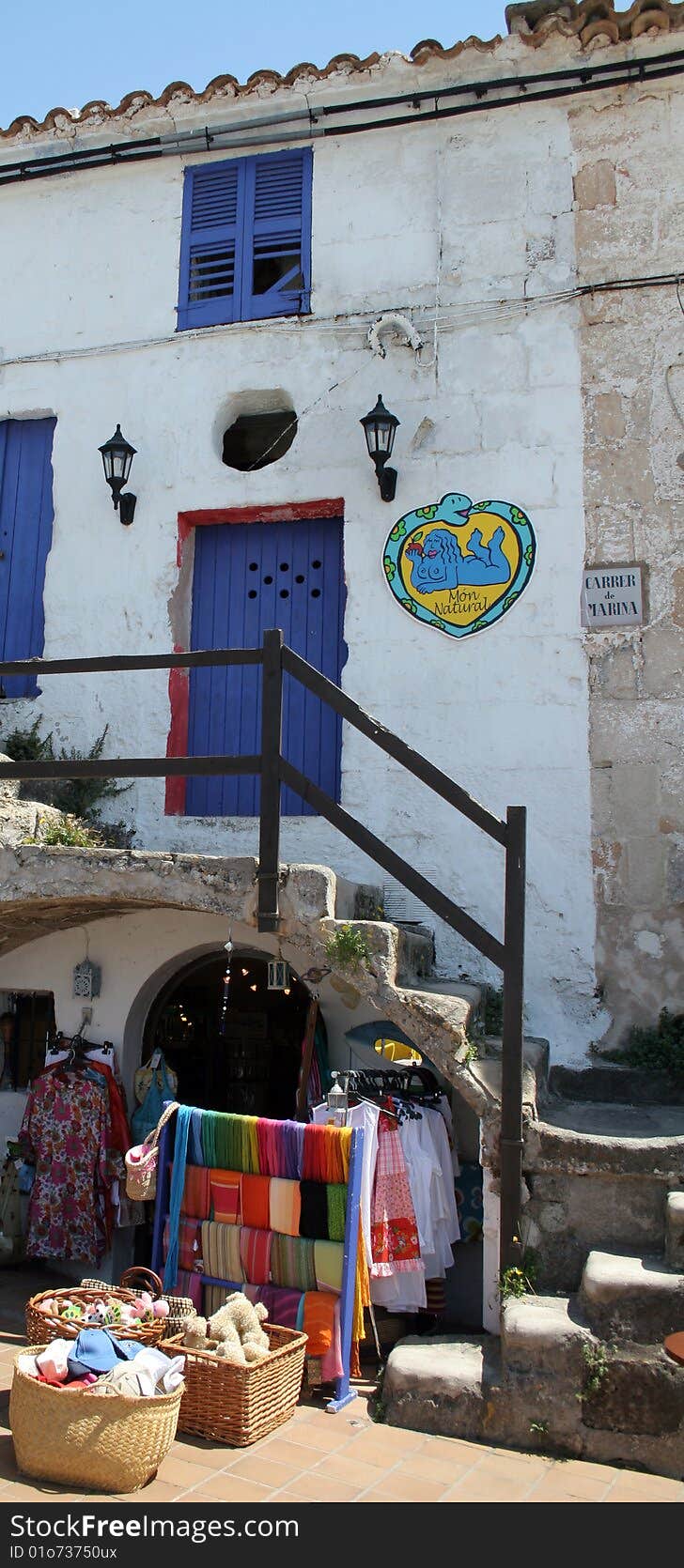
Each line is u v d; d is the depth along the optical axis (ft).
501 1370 15.07
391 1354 15.94
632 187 23.66
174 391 25.99
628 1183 16.38
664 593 22.43
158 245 26.68
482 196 24.56
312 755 24.89
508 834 16.87
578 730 22.49
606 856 22.03
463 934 16.84
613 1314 14.78
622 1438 14.25
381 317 24.49
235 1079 25.89
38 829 21.85
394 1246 17.44
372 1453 14.35
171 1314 16.31
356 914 20.03
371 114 25.26
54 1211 20.99
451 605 23.49
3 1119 23.08
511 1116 16.44
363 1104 17.62
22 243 27.66
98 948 22.33
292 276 25.72
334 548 25.67
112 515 26.00
